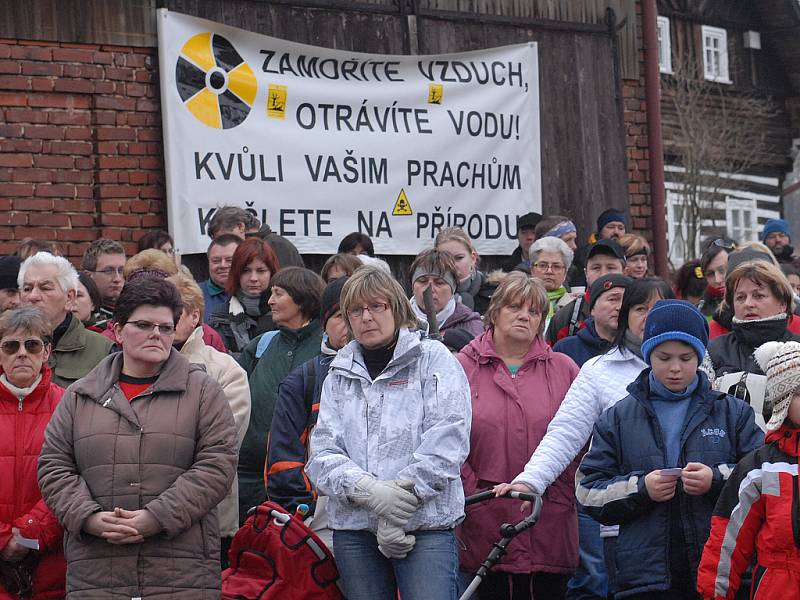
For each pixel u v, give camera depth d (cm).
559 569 619
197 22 1015
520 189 1166
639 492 542
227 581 561
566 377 646
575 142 1216
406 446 541
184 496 539
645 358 572
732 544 517
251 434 688
